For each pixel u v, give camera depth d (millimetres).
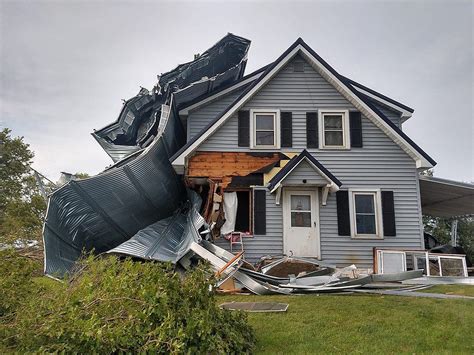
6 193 28062
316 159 12398
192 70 14430
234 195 12164
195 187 13172
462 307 6445
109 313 3793
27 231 10281
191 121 13820
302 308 6496
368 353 4527
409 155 12438
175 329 3662
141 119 15664
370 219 12133
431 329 5355
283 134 12594
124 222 11172
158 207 12531
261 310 6320
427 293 7742
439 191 13688
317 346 4738
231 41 14633
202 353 3699
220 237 11875
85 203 9750
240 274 8516
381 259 11242
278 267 10094
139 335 3609
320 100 12891
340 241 11844
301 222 11938
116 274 4488
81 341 3471
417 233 11938
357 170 12367
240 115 12695
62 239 9352
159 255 9531
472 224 25094
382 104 14320
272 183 11188
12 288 4621
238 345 4148
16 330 3834
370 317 5914
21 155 30000
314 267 10148
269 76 12680
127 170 10406
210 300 4336
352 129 12641
